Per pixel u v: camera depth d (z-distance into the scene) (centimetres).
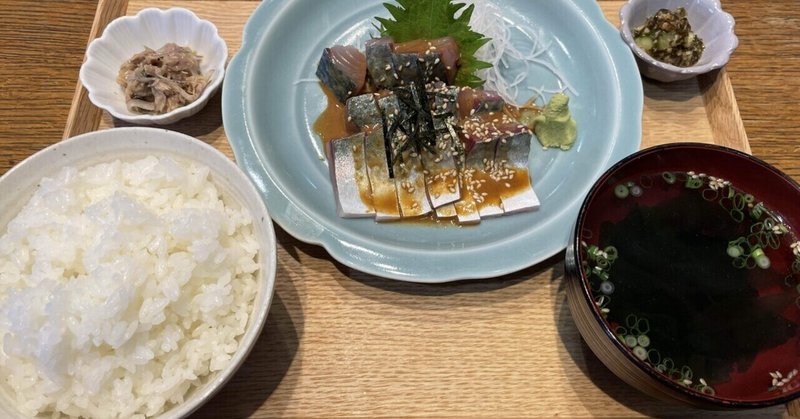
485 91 35
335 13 39
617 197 28
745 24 40
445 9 35
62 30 38
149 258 24
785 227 27
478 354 28
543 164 35
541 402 27
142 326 23
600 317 23
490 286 30
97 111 34
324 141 35
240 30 38
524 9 40
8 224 25
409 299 29
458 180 33
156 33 36
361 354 28
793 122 36
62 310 22
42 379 22
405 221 32
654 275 26
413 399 27
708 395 21
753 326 25
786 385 23
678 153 27
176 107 34
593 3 37
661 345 24
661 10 37
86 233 24
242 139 31
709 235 27
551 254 29
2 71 37
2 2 39
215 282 25
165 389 23
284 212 29
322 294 29
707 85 36
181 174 26
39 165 26
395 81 35
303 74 37
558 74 38
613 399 27
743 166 27
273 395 26
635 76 35
